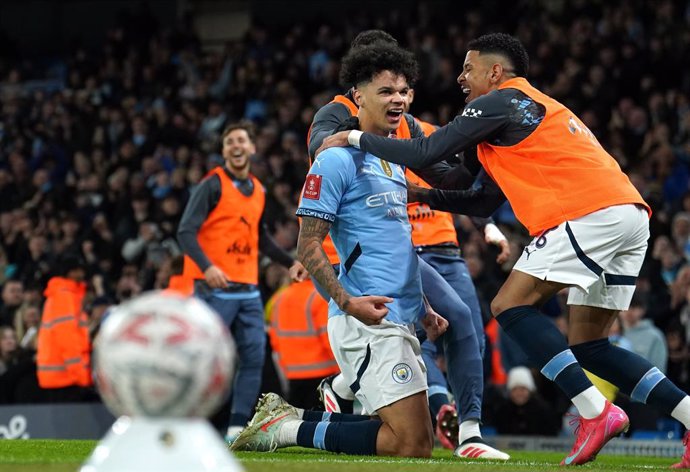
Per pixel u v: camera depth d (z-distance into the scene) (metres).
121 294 44.41
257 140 53.72
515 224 43.12
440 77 54.78
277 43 65.69
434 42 56.31
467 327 20.25
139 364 7.23
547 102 16.38
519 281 16.08
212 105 60.09
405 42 59.97
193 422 7.86
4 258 53.28
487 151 16.66
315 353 31.11
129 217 51.22
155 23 72.31
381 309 15.23
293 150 52.50
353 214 16.33
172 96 64.75
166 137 58.25
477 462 15.81
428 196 18.25
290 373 31.36
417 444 16.12
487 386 34.88
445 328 17.52
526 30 54.16
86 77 70.38
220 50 75.31
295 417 17.94
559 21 54.50
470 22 57.00
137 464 7.67
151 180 55.78
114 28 75.31
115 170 58.09
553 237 15.80
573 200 15.77
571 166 15.90
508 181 16.28
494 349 35.75
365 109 16.66
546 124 16.16
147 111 62.03
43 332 34.81
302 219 16.05
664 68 49.38
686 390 33.75
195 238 26.45
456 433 21.38
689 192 40.38
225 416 32.75
